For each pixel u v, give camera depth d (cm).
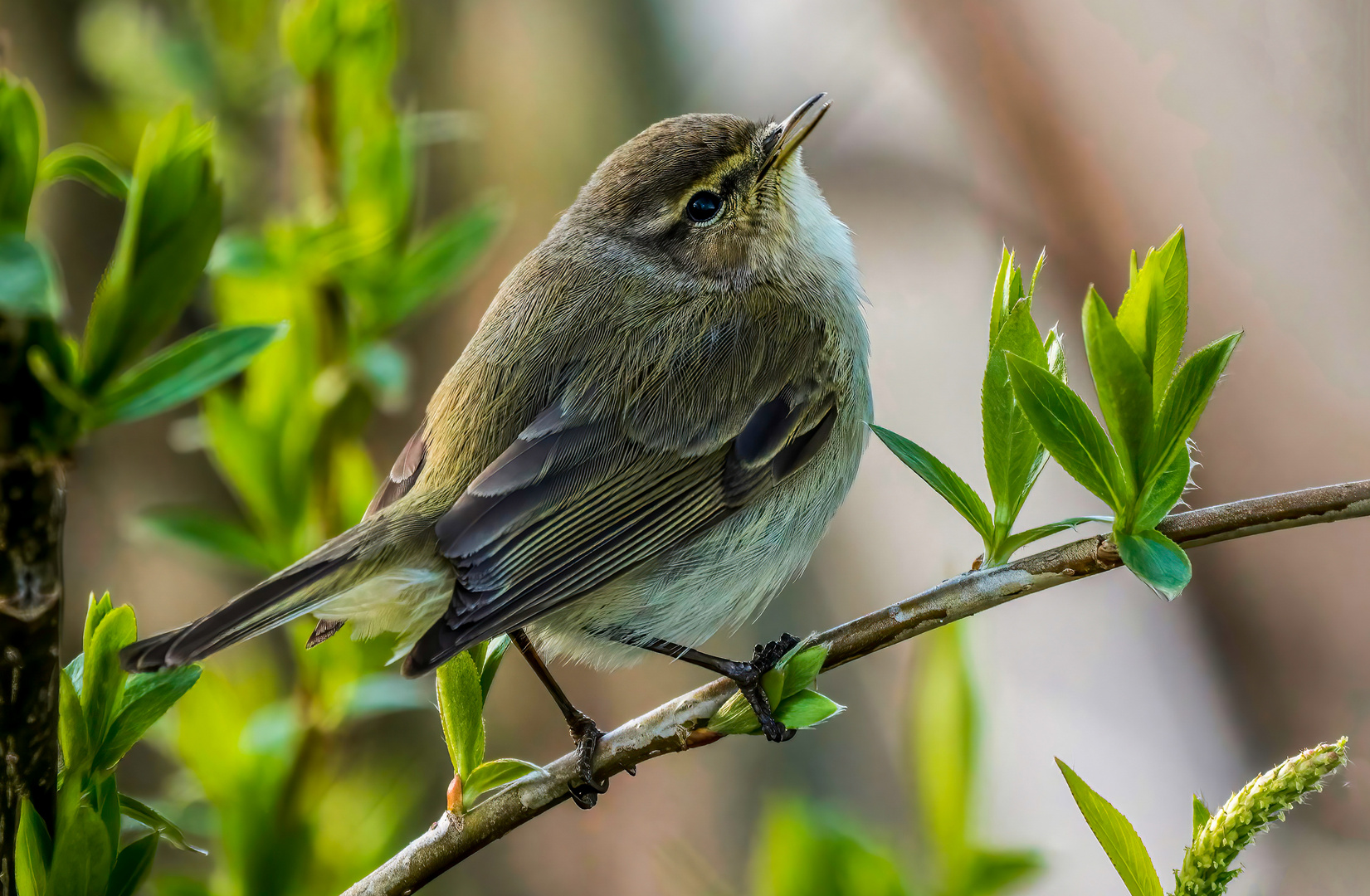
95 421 478
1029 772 1180
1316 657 1126
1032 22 1223
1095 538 592
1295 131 1108
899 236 1355
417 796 803
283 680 1125
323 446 797
